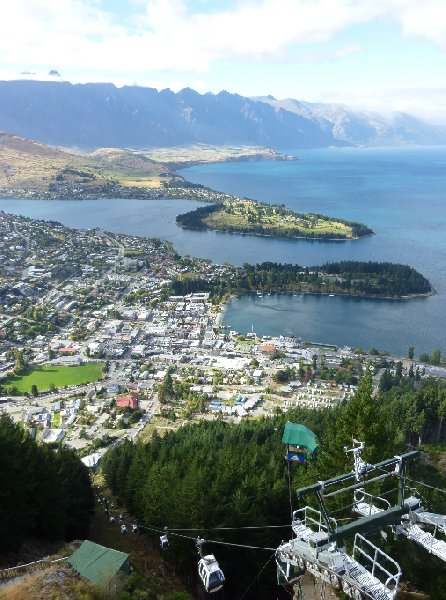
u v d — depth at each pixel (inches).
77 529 2753.4
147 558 2603.3
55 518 2485.2
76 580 1791.3
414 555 1994.3
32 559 2161.7
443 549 1187.9
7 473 2218.3
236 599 2426.2
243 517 2458.2
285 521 2738.7
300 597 1614.2
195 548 2386.8
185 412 6978.4
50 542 2444.6
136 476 3149.6
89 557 1889.8
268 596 2476.6
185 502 2472.9
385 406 4827.8
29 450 2573.8
